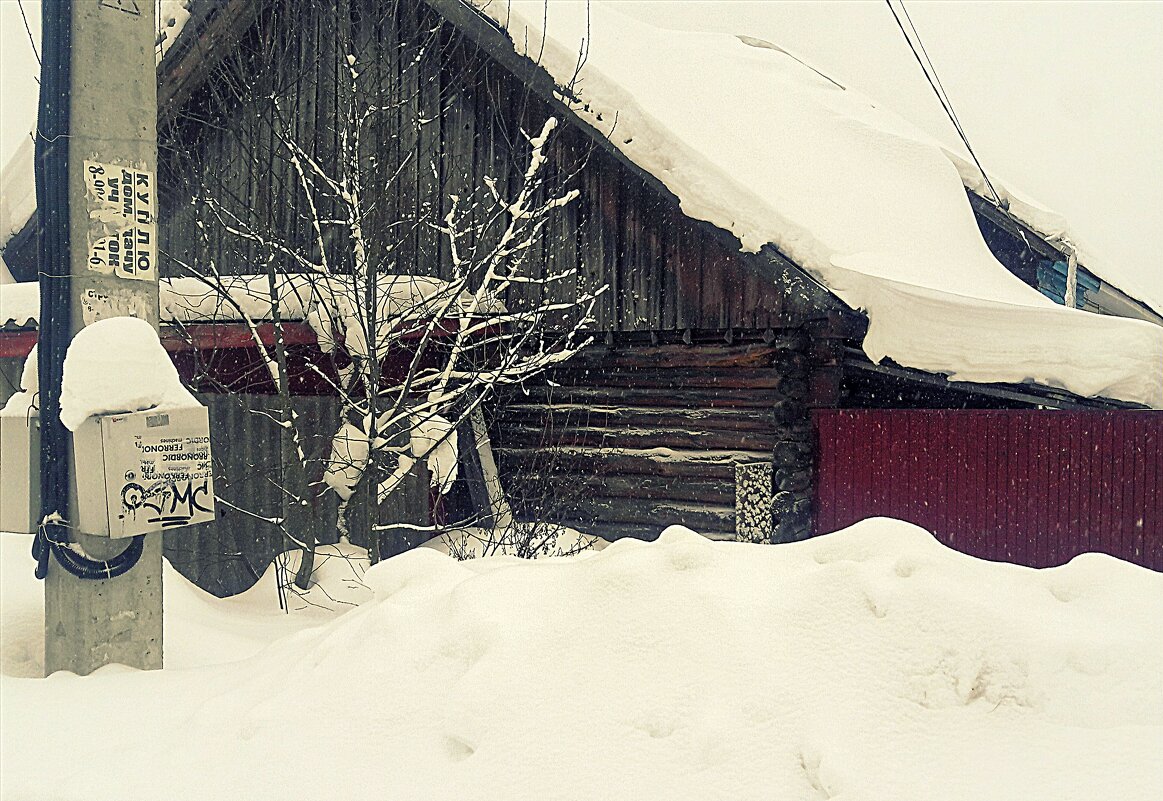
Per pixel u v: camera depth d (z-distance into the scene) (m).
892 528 2.85
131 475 4.26
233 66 9.63
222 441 8.63
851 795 1.97
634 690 2.39
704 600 2.56
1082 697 2.14
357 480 7.38
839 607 2.45
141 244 4.50
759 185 9.03
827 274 8.27
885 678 2.27
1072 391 8.05
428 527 7.34
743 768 2.14
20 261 11.77
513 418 10.26
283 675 3.04
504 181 9.85
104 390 4.24
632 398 9.72
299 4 9.54
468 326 8.08
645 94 9.52
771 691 2.29
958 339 8.30
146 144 4.53
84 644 4.31
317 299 7.80
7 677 4.11
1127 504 7.84
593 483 9.82
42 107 4.41
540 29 8.99
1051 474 8.10
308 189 7.82
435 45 10.01
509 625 2.68
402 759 2.41
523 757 2.29
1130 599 2.47
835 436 8.89
